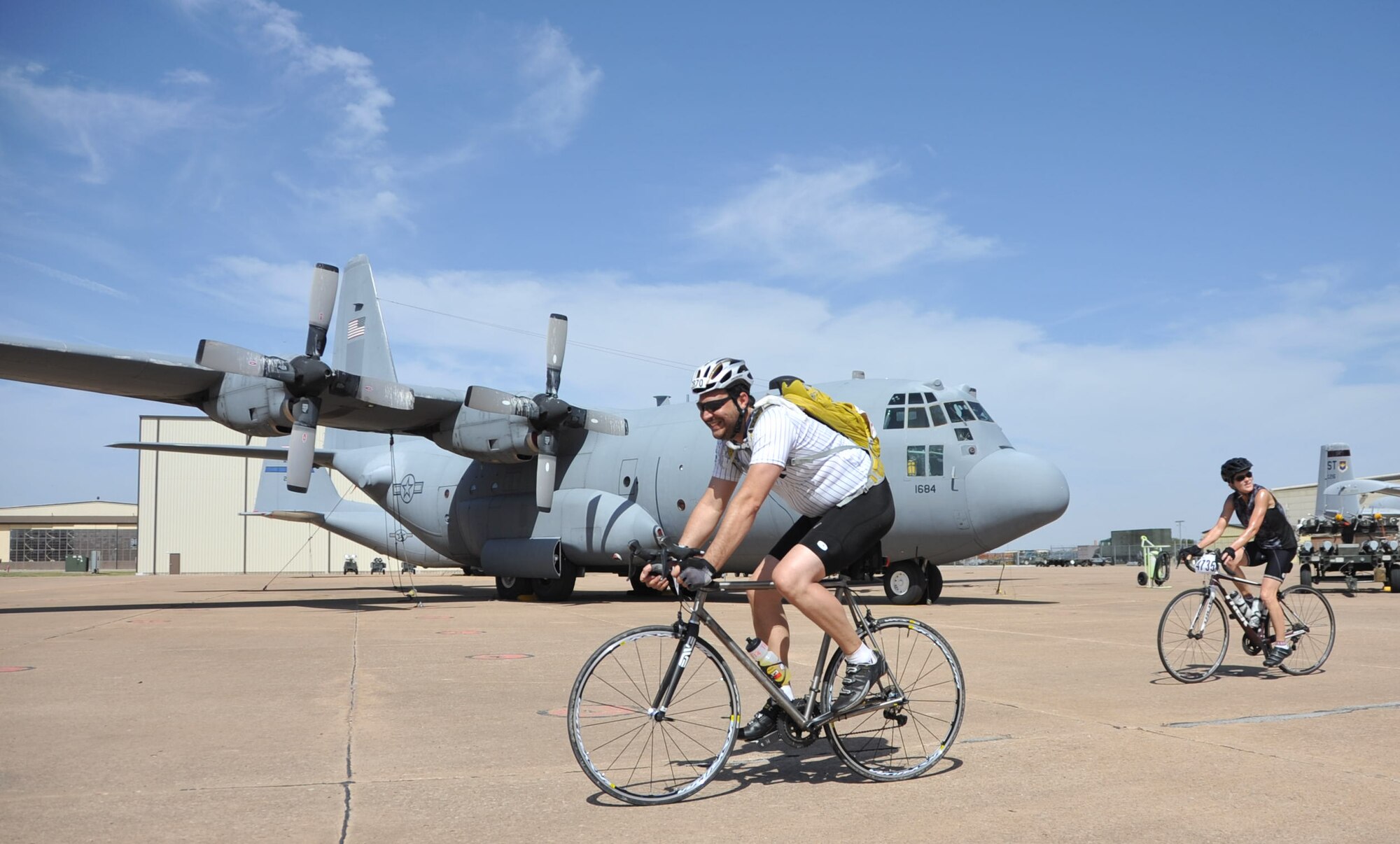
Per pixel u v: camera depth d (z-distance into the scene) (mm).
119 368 14328
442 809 3500
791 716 3896
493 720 5246
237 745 4617
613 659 3691
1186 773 3984
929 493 14539
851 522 3873
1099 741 4617
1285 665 6941
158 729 4992
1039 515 13844
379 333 20969
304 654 8336
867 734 4090
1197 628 6562
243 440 54344
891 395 15312
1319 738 4664
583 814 3443
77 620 12477
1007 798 3633
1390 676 6770
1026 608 14414
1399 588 19281
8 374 14539
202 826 3279
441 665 7605
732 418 3846
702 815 3439
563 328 17172
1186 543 52281
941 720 4086
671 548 3732
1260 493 6539
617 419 17281
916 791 3760
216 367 13680
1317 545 20688
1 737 4805
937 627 10852
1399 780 3861
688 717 3783
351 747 4570
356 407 16578
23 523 66312
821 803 3600
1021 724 5031
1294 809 3447
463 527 19031
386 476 21078
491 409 15953
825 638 3992
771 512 15031
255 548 54625
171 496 54000
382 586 27641
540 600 17734
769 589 3996
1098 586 24266
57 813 3436
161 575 52250
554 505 17297
